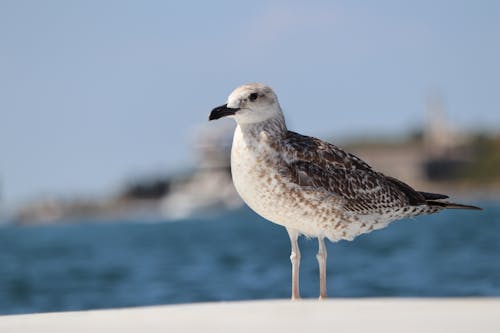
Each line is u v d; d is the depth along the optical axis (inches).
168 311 325.1
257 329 275.9
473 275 768.9
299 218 403.5
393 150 5142.7
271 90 400.8
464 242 1159.0
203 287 747.4
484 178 4899.1
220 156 4675.2
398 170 5059.1
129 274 895.7
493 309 293.7
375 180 426.3
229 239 1600.6
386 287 717.3
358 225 423.8
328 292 700.0
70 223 4281.5
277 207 399.9
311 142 415.8
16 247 1571.1
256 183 396.5
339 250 1104.8
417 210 446.0
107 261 1105.4
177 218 4303.6
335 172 411.5
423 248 1077.8
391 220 442.6
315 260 970.1
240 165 398.0
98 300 706.8
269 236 1668.3
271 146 395.2
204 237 1721.2
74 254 1291.8
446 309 296.4
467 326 265.9
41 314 340.8
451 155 5088.6
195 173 4854.8
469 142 5201.8
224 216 3978.8
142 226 2817.4
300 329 272.7
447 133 5211.6
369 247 1124.5
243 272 854.5
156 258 1113.4
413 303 315.0
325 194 402.6
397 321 277.1
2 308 689.6
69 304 692.7
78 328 293.9
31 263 1123.3
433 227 1624.0
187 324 289.7
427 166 5002.5
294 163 399.2
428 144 5157.5
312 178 401.4
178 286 764.0
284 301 345.4
